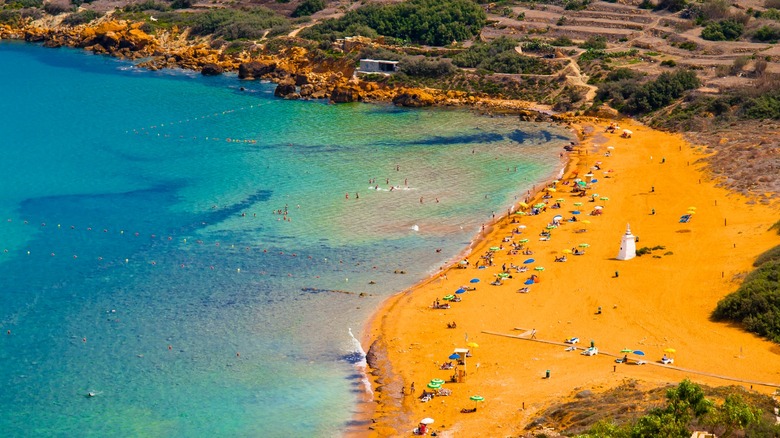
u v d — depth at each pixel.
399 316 117.44
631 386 94.25
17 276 129.00
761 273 117.69
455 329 113.44
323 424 94.00
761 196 152.88
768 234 135.25
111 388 100.25
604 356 104.62
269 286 126.50
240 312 118.50
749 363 100.56
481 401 95.38
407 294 124.50
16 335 111.50
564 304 119.25
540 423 88.62
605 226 147.62
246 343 110.44
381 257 137.25
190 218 152.00
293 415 95.69
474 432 90.00
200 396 99.00
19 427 93.00
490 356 106.19
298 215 153.38
